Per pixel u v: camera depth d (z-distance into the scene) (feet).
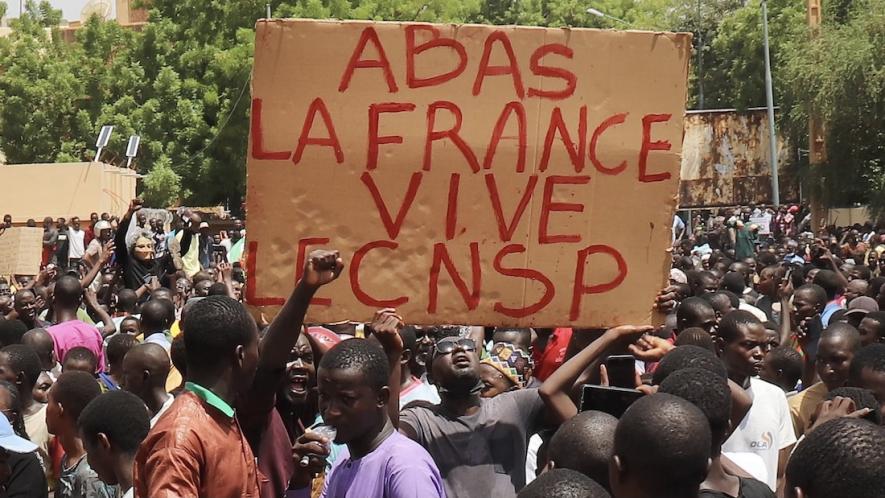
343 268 16.19
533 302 16.87
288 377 19.11
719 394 13.62
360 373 13.70
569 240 16.87
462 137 16.57
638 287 17.02
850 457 10.30
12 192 116.88
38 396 23.17
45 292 39.19
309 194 16.38
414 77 16.46
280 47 16.19
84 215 115.75
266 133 16.26
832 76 108.58
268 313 16.38
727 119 133.28
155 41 138.82
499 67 16.61
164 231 61.11
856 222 119.03
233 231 85.76
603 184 16.87
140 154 135.13
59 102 143.43
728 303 30.42
